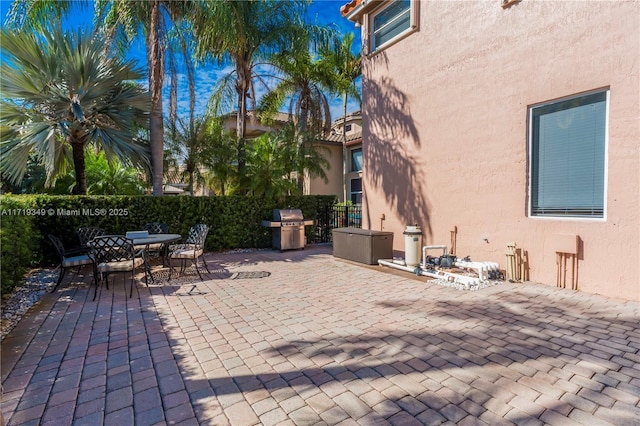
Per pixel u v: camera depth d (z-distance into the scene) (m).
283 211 9.84
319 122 13.62
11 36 7.17
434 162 7.36
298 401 2.45
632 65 4.50
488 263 6.05
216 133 11.12
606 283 4.82
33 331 3.78
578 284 5.13
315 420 2.23
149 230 7.88
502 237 6.10
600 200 4.92
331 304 4.72
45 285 5.78
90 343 3.47
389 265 6.98
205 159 10.83
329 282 6.00
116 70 8.27
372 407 2.36
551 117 5.46
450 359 3.04
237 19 9.84
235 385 2.67
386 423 2.19
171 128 10.30
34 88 7.50
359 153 18.00
